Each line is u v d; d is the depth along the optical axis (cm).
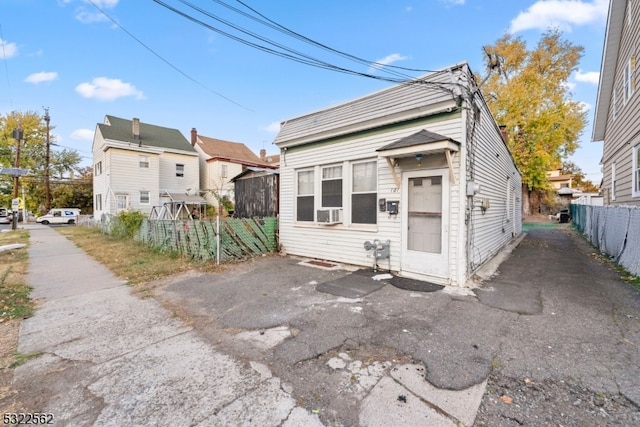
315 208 749
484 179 653
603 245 831
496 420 190
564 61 2120
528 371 245
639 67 759
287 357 274
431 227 543
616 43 963
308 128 755
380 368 254
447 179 516
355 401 210
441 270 530
